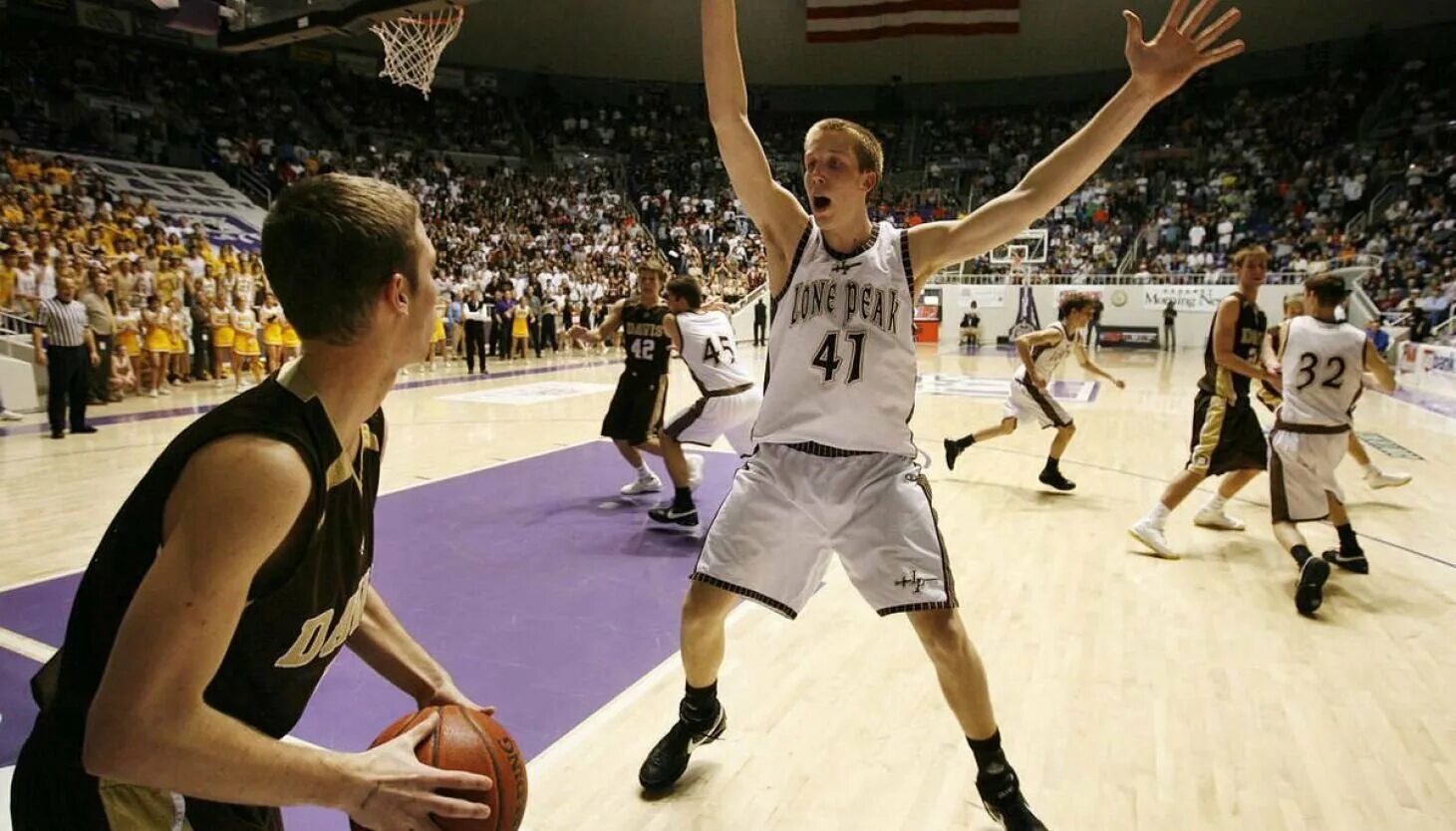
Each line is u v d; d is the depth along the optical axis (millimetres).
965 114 32312
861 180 2451
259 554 1074
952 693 2375
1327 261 21938
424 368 16922
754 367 16594
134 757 1027
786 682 3432
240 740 1104
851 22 27547
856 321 2457
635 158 30391
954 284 25000
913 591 2336
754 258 26953
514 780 1517
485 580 4586
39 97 19188
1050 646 3807
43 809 1255
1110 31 29078
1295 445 4551
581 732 3000
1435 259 20078
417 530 5547
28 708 3098
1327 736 3021
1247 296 4910
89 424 9469
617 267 24016
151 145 19734
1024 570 4879
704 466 7762
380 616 1694
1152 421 10406
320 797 1188
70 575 4629
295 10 7227
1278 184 25625
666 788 2664
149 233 14781
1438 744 2963
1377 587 4566
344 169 22281
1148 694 3336
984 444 8969
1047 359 6770
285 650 1289
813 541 2537
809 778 2748
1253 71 29328
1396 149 24781
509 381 14672
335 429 1231
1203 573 4809
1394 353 17281
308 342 1229
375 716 3084
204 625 1043
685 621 2561
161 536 1109
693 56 30844
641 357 6191
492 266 20625
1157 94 2176
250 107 23438
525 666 3533
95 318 10992
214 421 1125
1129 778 2754
